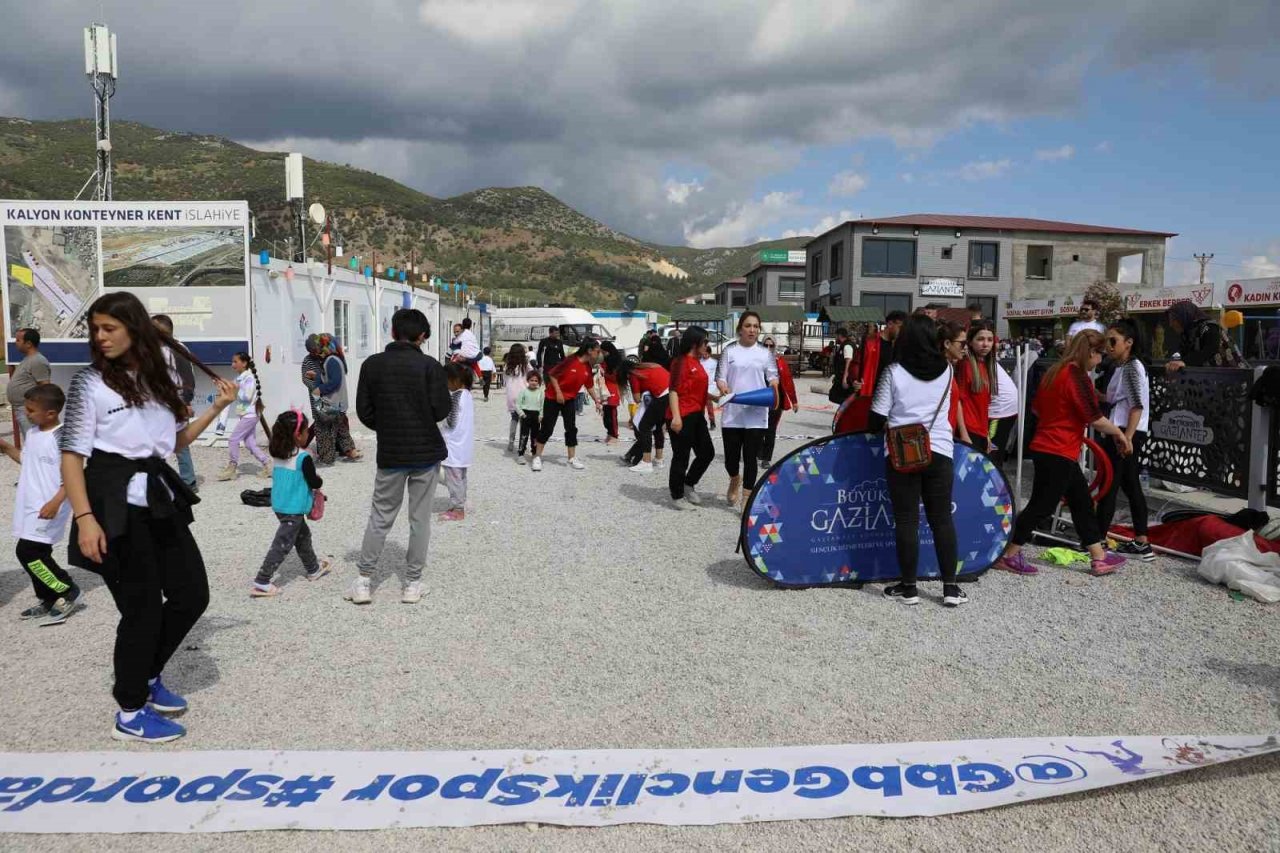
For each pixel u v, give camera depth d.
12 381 9.77
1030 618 5.21
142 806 3.08
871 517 5.87
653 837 2.95
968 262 46.31
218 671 4.37
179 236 12.52
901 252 46.25
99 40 17.38
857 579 5.89
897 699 4.04
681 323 47.31
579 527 7.71
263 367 13.33
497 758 3.41
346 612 5.33
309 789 3.19
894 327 7.79
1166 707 3.95
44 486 4.98
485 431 15.88
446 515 8.02
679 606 5.46
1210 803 3.16
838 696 4.08
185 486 3.65
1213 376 7.57
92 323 3.41
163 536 3.62
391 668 4.42
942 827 3.01
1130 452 6.29
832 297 48.97
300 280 14.81
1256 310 25.52
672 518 8.11
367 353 18.56
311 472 5.66
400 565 6.43
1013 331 41.34
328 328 16.17
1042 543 6.98
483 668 4.43
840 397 11.38
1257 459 7.06
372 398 5.32
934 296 46.25
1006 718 3.84
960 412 5.85
